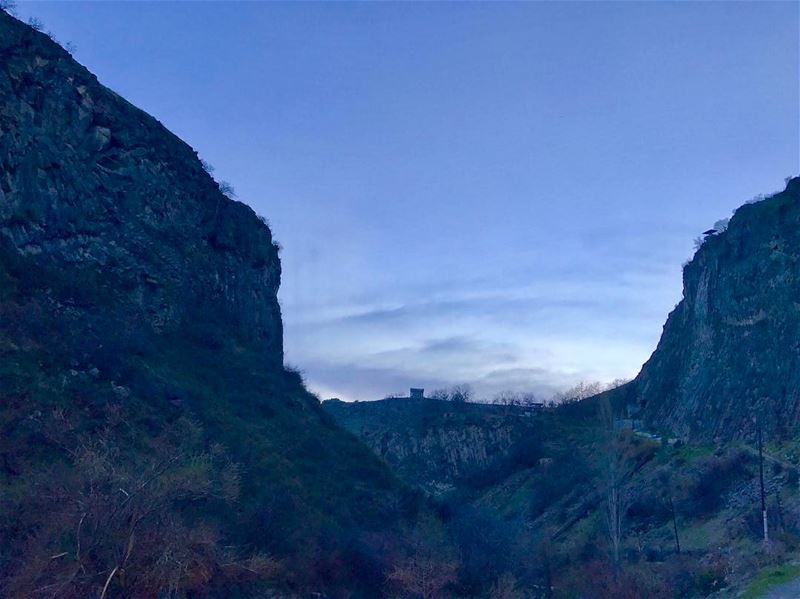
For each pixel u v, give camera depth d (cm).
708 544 4209
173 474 2348
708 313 6919
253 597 2556
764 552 3469
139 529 1950
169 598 1939
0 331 2794
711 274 6981
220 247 4872
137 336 3534
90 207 3762
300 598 2797
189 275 4388
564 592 3819
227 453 3222
